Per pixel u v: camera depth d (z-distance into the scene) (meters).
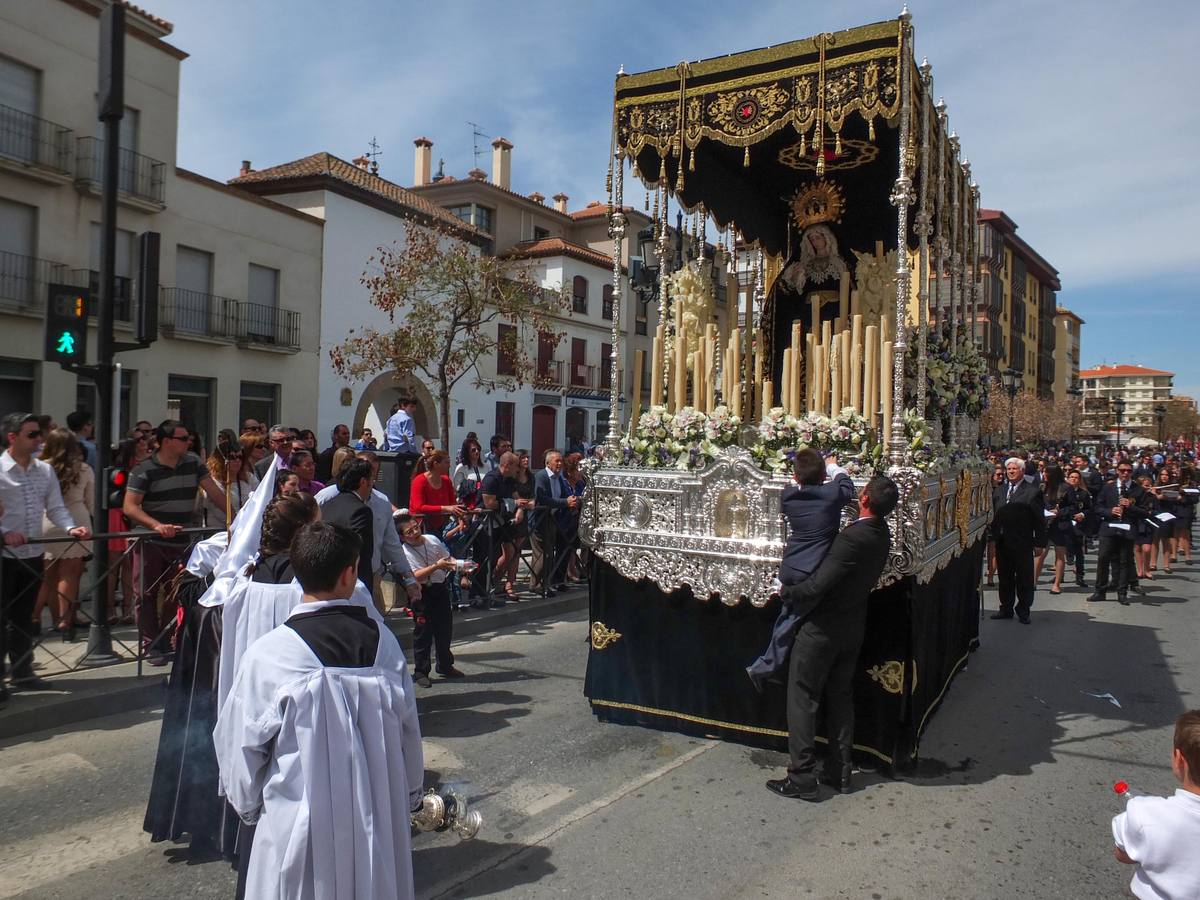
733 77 5.34
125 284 17.09
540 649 7.34
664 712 5.19
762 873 3.46
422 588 6.18
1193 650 7.75
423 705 5.69
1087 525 12.20
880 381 5.26
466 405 27.33
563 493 9.80
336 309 22.02
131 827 3.78
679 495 5.04
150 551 5.93
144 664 6.01
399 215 23.67
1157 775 4.65
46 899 3.17
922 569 4.58
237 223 19.52
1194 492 15.05
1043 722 5.57
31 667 5.39
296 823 2.13
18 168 15.13
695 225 7.14
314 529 2.43
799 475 4.30
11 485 5.50
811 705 4.21
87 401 16.75
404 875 2.35
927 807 4.15
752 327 7.15
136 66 17.34
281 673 2.21
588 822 3.92
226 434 6.98
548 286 32.50
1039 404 48.31
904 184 4.76
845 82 4.90
